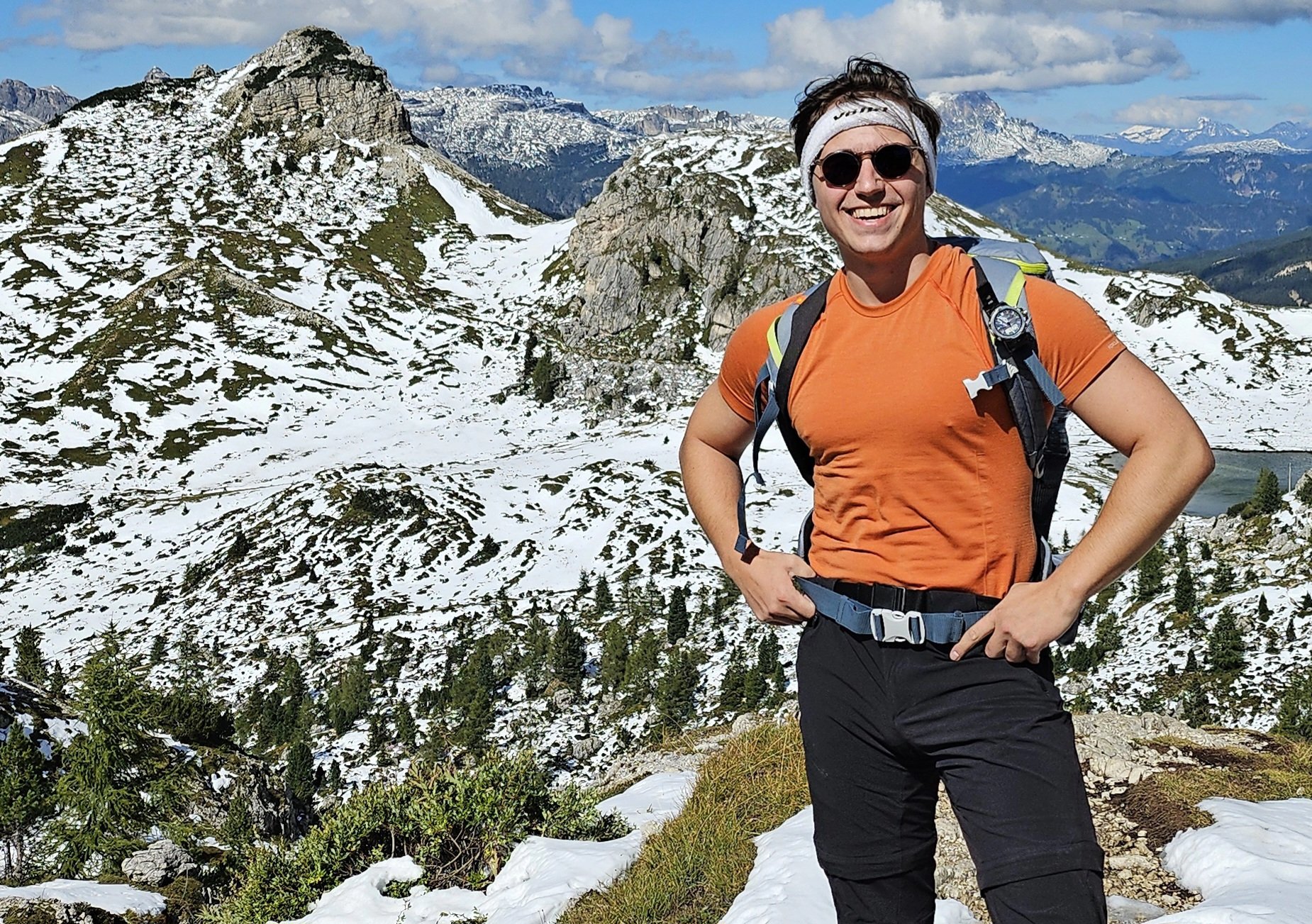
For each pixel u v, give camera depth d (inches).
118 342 7613.2
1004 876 141.3
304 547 5044.3
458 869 435.2
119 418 6875.0
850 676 158.9
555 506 5457.7
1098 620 3307.1
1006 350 140.6
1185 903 311.0
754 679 3002.0
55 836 1000.2
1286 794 379.6
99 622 4630.9
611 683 3516.2
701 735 663.1
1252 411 6988.2
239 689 3873.0
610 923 336.2
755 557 169.5
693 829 378.6
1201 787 383.2
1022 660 145.0
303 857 458.6
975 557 148.4
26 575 5142.7
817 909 294.2
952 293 146.5
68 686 3718.0
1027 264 146.3
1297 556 3289.9
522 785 460.8
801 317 159.0
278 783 1295.5
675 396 7342.5
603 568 4749.0
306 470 6314.0
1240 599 3075.8
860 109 149.1
